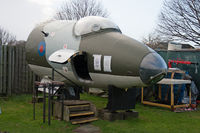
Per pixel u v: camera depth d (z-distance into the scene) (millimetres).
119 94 4926
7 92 7969
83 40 4961
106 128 4344
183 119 5520
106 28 4980
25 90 8602
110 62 4332
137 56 4137
